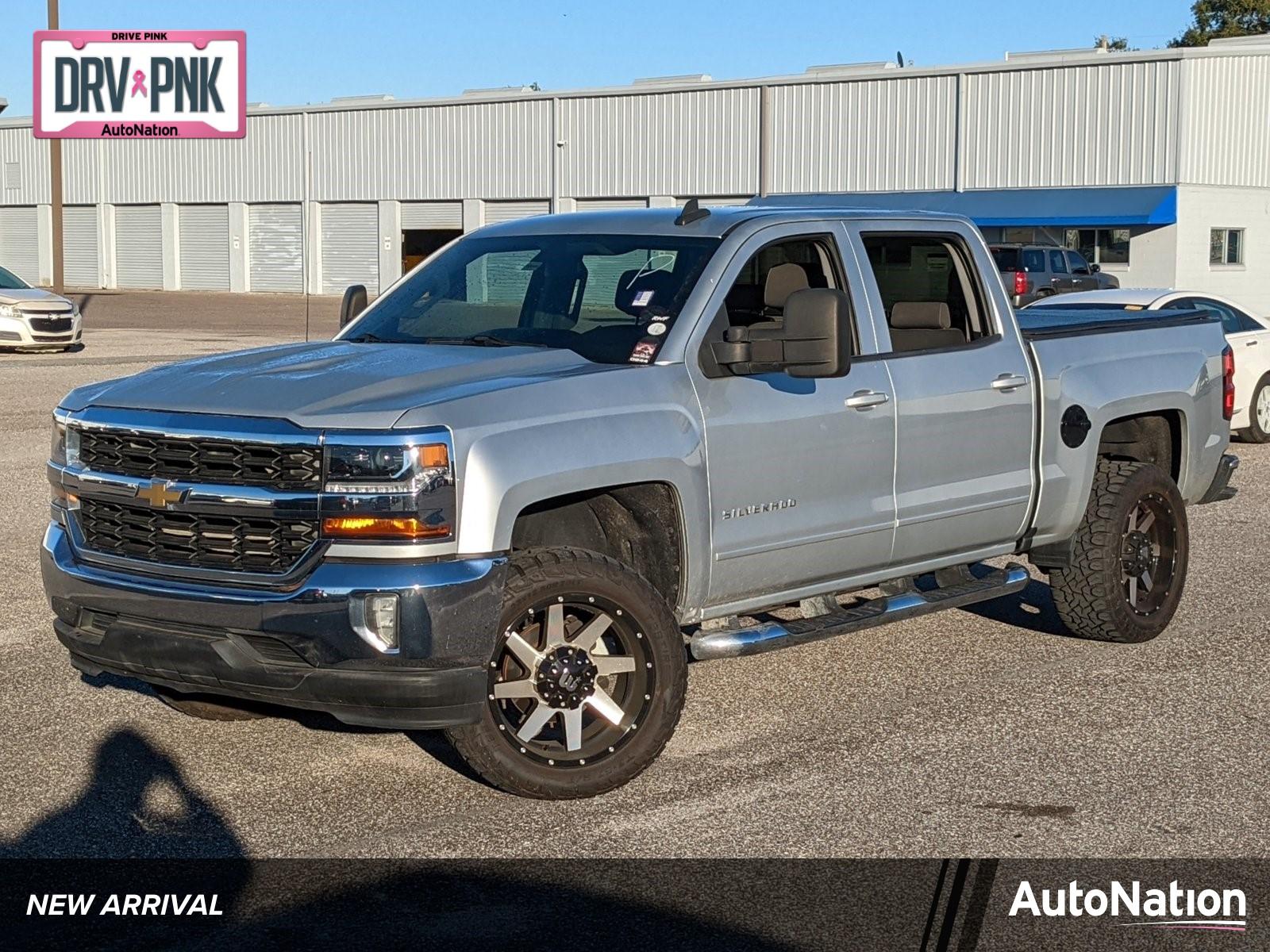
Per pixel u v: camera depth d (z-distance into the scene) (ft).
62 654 24.29
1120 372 24.79
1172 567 25.45
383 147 188.14
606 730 17.97
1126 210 140.67
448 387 17.34
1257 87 144.87
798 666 23.94
